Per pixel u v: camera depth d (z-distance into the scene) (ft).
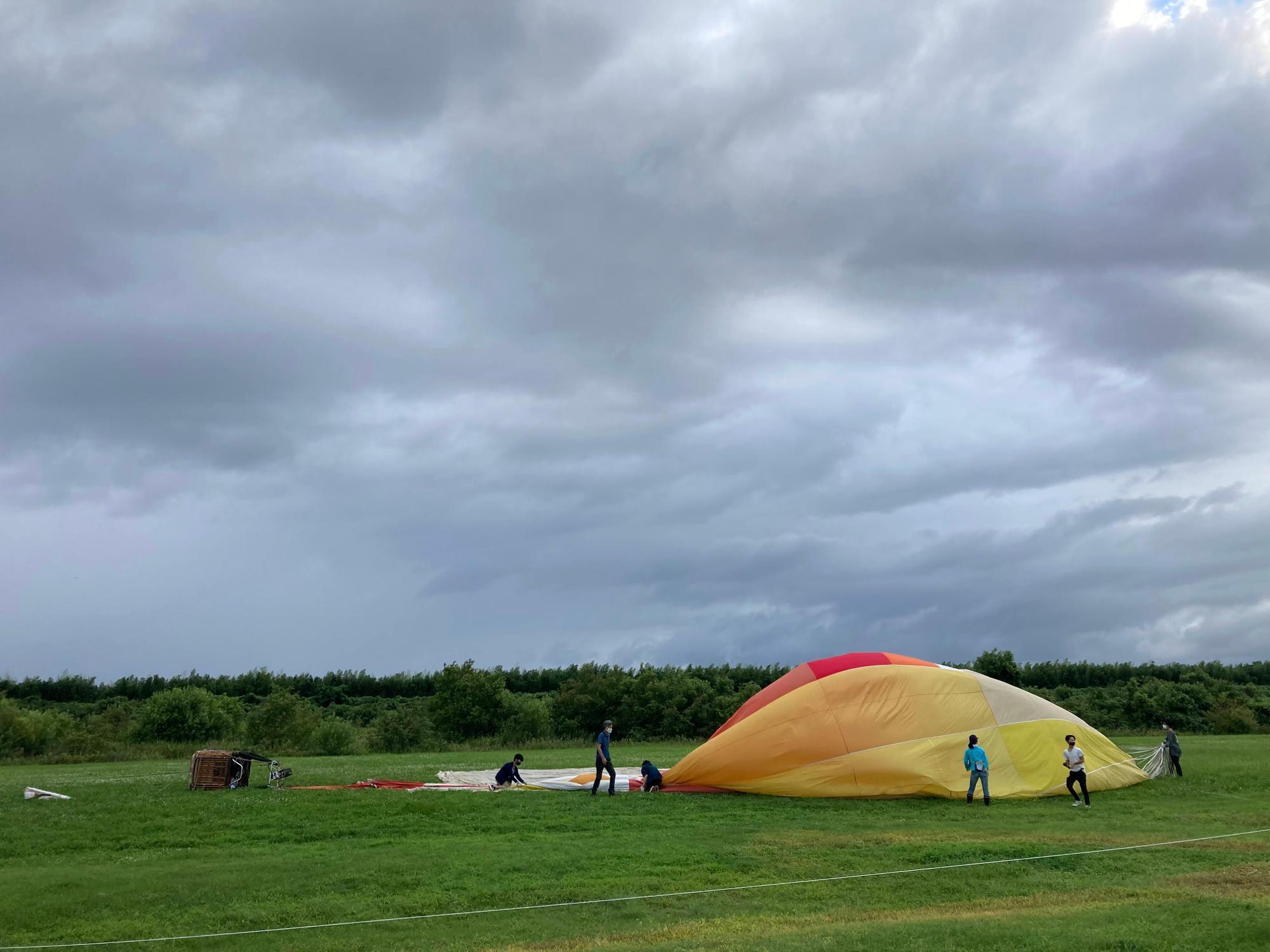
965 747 82.79
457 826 64.34
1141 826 64.28
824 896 44.14
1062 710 89.56
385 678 342.44
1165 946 33.35
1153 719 231.09
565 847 55.67
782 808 74.49
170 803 74.28
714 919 40.06
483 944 36.76
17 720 178.09
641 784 89.81
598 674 249.14
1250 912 37.99
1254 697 260.01
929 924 37.45
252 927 39.42
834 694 86.94
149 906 42.57
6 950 36.27
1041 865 50.14
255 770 123.44
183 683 322.34
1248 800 78.54
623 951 34.78
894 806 75.82
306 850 55.83
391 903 42.70
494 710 222.07
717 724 234.38
